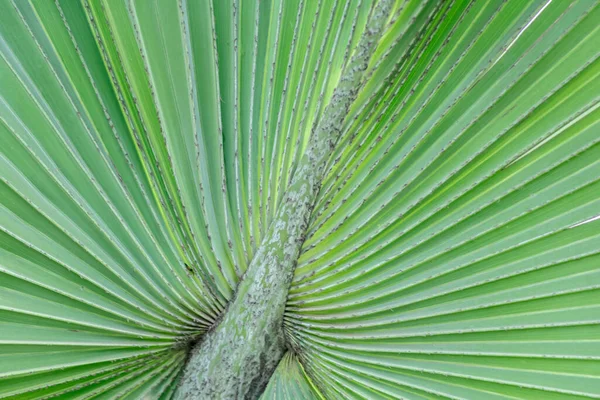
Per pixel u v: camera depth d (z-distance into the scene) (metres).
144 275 0.45
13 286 0.41
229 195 0.45
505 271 0.45
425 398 0.48
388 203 0.45
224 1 0.41
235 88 0.44
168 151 0.44
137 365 0.46
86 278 0.43
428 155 0.44
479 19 0.40
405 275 0.46
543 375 0.45
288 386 0.49
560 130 0.41
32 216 0.41
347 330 0.48
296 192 0.44
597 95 0.40
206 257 0.46
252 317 0.45
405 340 0.47
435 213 0.45
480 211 0.44
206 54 0.42
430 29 0.41
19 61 0.40
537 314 0.45
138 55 0.41
